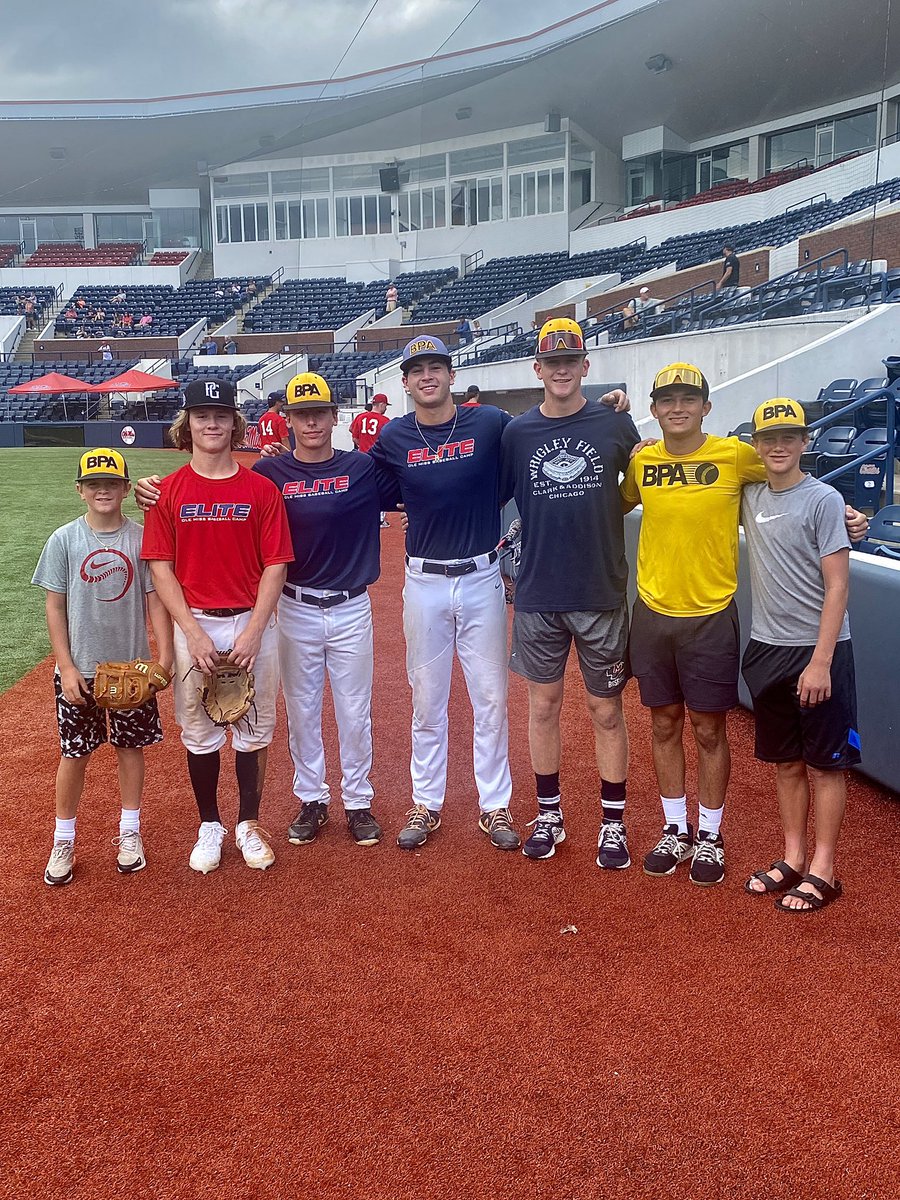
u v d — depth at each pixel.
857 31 16.91
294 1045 2.20
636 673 3.00
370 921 2.75
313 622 3.22
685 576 2.85
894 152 16.02
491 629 3.26
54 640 2.90
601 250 25.70
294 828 3.30
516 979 2.44
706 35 19.36
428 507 3.16
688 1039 2.20
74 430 22.72
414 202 29.59
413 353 3.06
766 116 23.34
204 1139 1.91
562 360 2.93
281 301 29.56
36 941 2.66
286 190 30.64
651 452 2.93
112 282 31.75
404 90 23.69
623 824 3.15
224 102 24.70
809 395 9.09
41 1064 2.14
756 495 2.80
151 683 2.84
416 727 3.36
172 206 32.97
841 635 2.71
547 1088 2.04
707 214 22.67
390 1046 2.19
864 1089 2.03
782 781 2.88
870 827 3.31
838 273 12.10
